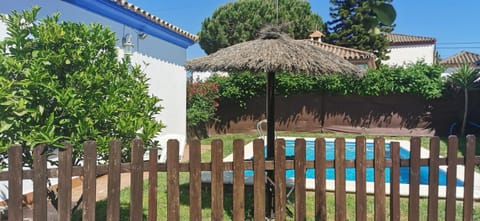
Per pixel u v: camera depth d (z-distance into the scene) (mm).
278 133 13953
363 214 3342
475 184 5797
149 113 4141
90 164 2936
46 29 3252
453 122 12602
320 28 25406
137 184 3031
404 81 12586
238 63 4305
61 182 2914
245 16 25328
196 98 12500
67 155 2924
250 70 4352
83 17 6375
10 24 3283
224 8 26484
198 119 12188
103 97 3486
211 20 26531
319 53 4805
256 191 3258
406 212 4629
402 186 5508
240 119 14211
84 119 3172
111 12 6988
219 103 14172
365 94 13062
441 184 6098
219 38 25797
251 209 4801
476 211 4562
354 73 4754
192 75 13945
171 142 3086
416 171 3387
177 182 3100
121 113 3535
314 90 13406
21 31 3209
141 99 3863
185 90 11234
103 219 4480
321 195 3336
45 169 2896
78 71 3391
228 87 13695
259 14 25141
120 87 3619
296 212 3303
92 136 3246
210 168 3186
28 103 3049
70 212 2930
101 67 3547
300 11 25828
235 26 25547
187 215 4664
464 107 12406
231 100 13969
